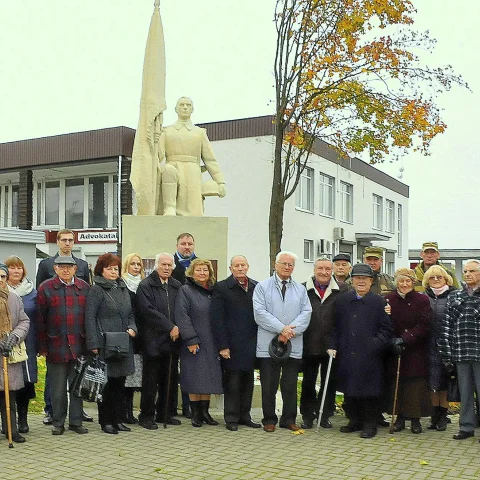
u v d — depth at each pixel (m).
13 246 18.44
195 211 10.03
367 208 34.88
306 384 7.75
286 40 17.92
